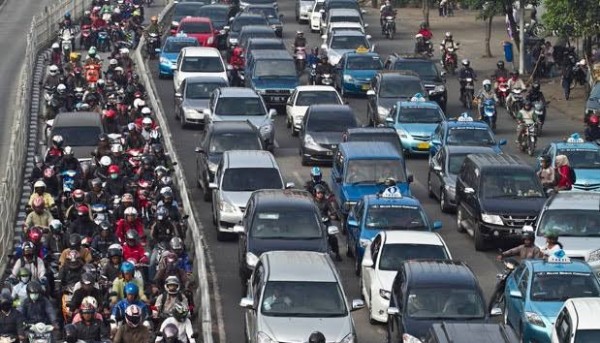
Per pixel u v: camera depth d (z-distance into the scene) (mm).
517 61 133875
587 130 93000
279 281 51250
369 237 64125
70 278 50844
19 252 53188
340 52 130125
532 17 139125
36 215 59156
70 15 149125
